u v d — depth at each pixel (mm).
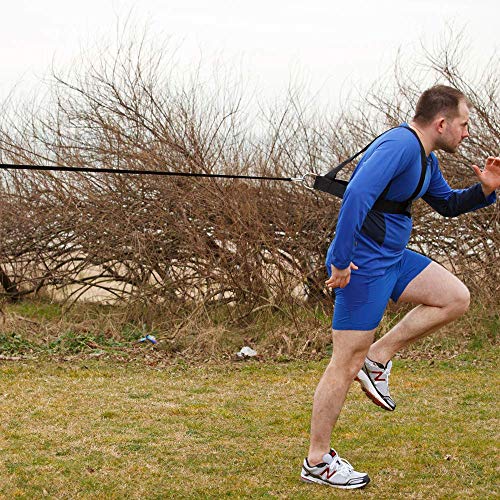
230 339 9117
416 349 8906
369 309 4430
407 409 6410
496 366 8195
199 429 5770
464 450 5293
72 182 10391
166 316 9836
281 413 6238
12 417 6035
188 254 9859
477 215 9727
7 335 9062
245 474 4773
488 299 9516
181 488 4523
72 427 5770
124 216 10141
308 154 10289
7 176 10656
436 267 4637
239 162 10203
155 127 10383
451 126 4438
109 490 4484
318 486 4555
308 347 8898
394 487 4562
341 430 5777
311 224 9844
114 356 8500
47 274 10570
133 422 5934
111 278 10453
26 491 4457
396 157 4242
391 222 4438
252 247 9680
